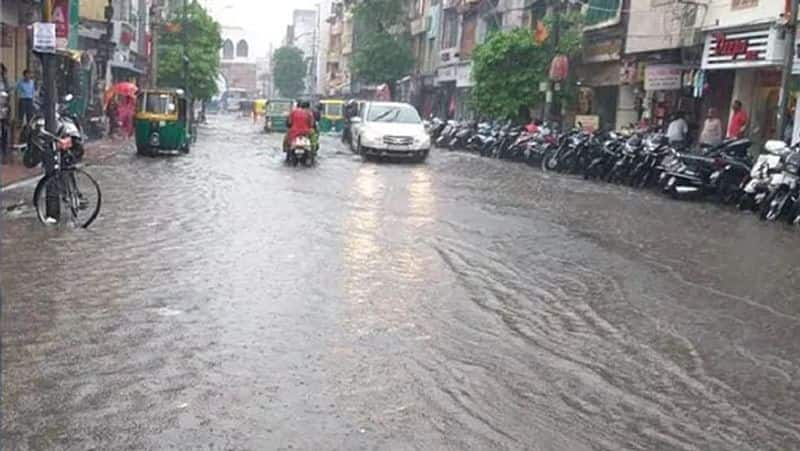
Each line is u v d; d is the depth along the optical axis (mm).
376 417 5199
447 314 7688
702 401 5781
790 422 5473
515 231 12852
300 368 6012
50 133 11766
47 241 10375
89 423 4953
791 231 14305
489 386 5844
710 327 7672
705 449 4988
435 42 58969
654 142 21328
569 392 5820
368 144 27094
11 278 8375
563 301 8438
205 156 26125
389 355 6391
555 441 4980
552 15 35281
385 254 10406
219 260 9570
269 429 4957
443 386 5789
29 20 24859
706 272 10250
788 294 9156
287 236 11375
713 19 24938
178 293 7980
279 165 23656
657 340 7188
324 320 7258
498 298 8398
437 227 12867
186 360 6086
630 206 17141
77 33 30562
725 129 25203
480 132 34594
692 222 14969
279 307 7613
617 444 4992
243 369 5945
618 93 32781
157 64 52250
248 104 104000
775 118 23156
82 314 7164
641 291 9039
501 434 5039
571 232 13047
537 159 28125
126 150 26828
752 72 24062
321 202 15273
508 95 34625
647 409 5582
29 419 4984
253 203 14688
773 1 21906
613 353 6762
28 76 19844
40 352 6164
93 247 10094
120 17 42500
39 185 11594
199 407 5242
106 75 39562
